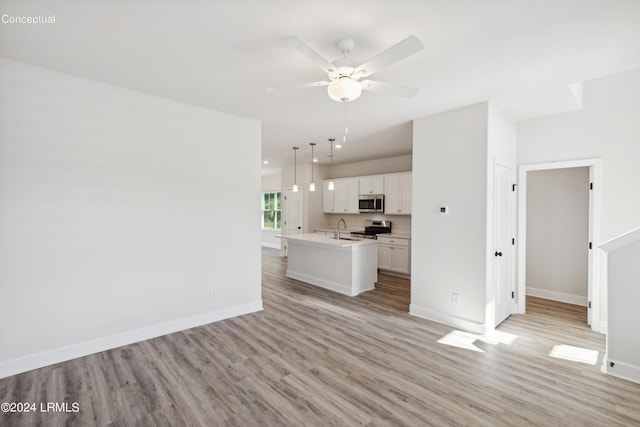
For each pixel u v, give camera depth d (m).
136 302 3.03
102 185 2.84
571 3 1.70
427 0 1.68
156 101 3.15
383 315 3.84
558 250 4.51
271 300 4.46
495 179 3.39
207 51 2.27
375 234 6.58
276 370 2.50
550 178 4.56
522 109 3.50
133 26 1.95
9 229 2.41
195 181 3.43
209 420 1.92
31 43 2.16
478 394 2.20
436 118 3.64
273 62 2.43
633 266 2.38
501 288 3.63
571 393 2.21
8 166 2.41
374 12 1.80
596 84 3.44
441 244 3.58
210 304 3.55
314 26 1.95
